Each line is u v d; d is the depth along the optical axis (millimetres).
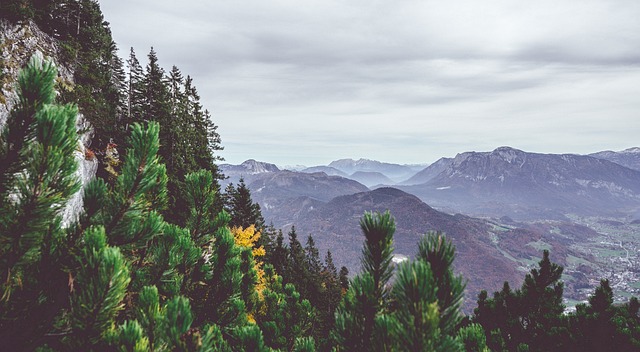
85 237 2004
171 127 30422
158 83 33688
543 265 8289
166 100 32969
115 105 34812
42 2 27406
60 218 2145
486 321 8625
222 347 3336
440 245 1571
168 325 1712
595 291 7125
